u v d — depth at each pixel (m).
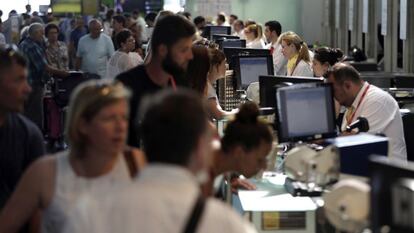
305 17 22.72
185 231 2.51
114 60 11.36
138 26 16.58
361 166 4.72
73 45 18.58
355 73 6.13
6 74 3.97
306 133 5.48
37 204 3.46
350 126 5.80
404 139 6.46
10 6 28.89
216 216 2.54
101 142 3.32
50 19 22.89
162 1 26.55
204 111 2.65
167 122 2.57
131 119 4.71
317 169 4.27
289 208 4.46
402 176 2.65
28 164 4.18
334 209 3.15
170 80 4.86
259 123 4.11
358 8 18.61
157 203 2.54
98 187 3.36
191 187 2.57
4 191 4.09
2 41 17.31
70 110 3.40
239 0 22.50
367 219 3.07
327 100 5.60
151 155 2.60
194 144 2.59
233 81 9.66
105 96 3.31
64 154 3.49
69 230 2.68
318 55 8.43
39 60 11.16
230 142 4.08
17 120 4.16
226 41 14.54
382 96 6.16
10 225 3.46
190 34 4.78
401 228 2.62
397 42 15.45
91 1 23.89
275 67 11.82
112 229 2.59
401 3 14.22
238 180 4.98
